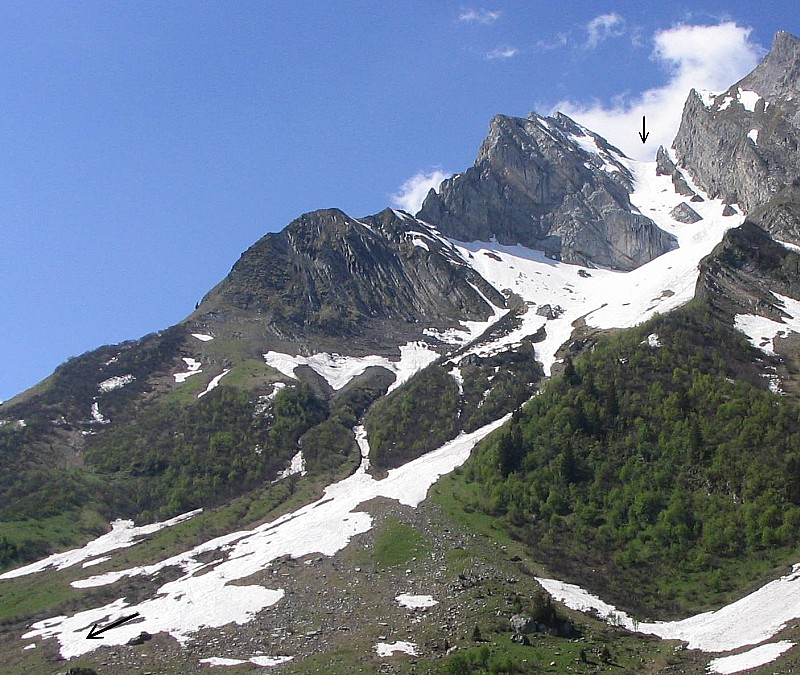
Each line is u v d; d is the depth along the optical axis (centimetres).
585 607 10475
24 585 13388
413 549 12069
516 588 10781
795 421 13375
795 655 8606
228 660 9694
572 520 12575
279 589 11538
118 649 10356
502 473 13750
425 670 8775
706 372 14925
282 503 15200
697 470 12862
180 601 11625
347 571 11725
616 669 8862
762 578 10881
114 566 13675
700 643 9550
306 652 9675
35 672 10038
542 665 8831
